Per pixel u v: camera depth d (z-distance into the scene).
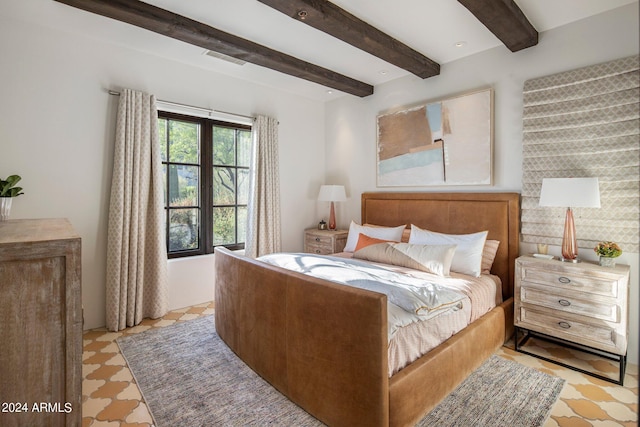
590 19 2.50
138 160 3.00
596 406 1.89
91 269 2.92
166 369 2.27
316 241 4.26
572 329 2.28
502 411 1.83
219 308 2.75
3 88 2.51
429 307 1.85
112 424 1.73
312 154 4.65
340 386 1.61
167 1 2.29
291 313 1.88
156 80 3.22
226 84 3.72
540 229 2.76
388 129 3.91
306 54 3.18
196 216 3.71
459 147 3.27
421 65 3.16
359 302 1.51
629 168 2.34
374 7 2.36
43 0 2.31
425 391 1.72
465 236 2.93
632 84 2.30
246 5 2.35
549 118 2.68
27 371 0.95
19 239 0.97
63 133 2.76
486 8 2.20
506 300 2.82
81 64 2.82
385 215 3.88
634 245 2.33
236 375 2.20
